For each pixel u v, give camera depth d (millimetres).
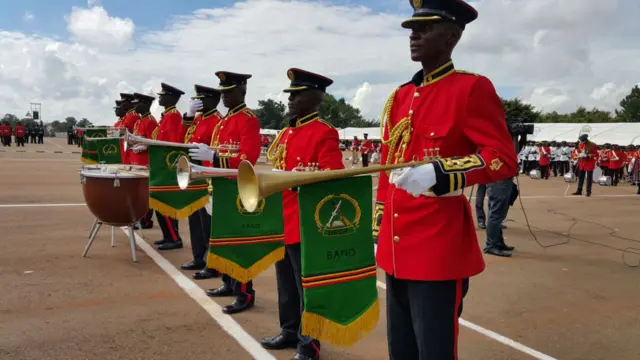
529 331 4738
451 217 2564
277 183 2527
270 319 4879
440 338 2547
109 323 4648
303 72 3922
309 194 2791
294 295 4188
